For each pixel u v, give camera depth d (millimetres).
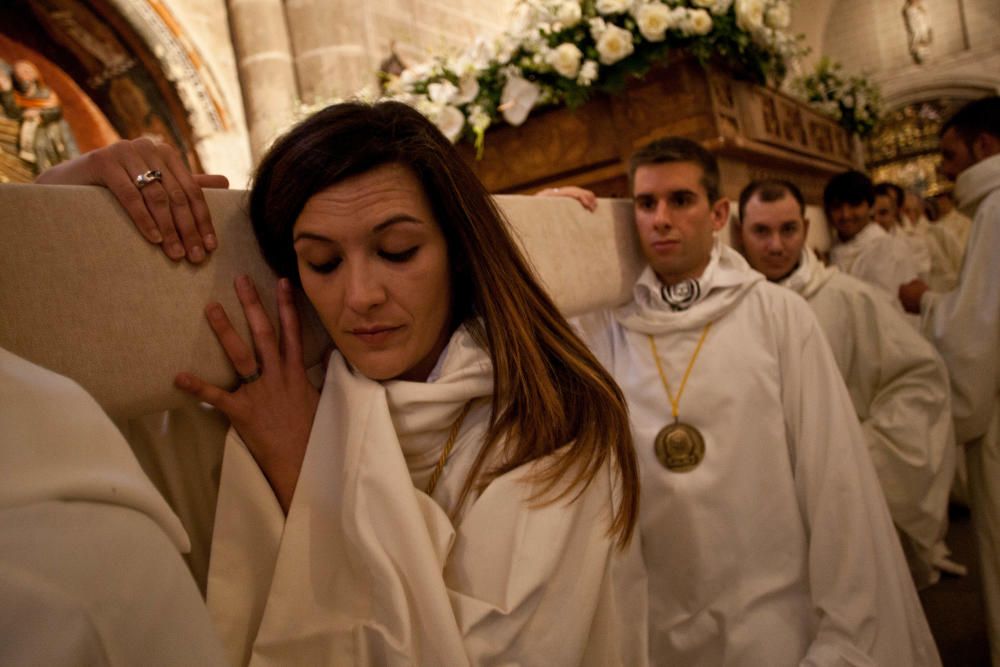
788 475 1599
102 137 5027
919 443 2076
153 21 4828
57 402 482
